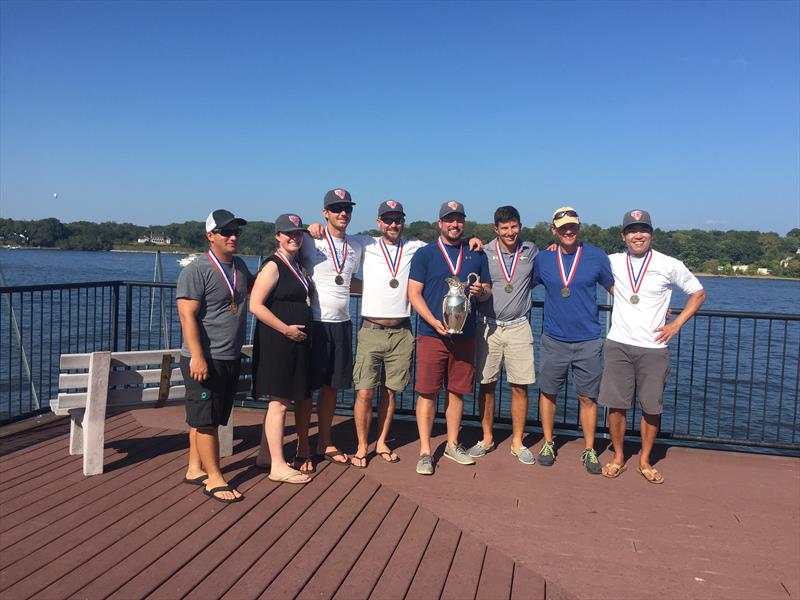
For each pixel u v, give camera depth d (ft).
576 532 12.31
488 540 11.82
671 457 17.15
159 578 9.70
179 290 12.46
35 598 9.04
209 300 12.76
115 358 14.26
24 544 10.66
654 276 14.80
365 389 15.24
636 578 10.66
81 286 20.39
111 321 21.94
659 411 14.94
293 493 13.38
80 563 10.09
